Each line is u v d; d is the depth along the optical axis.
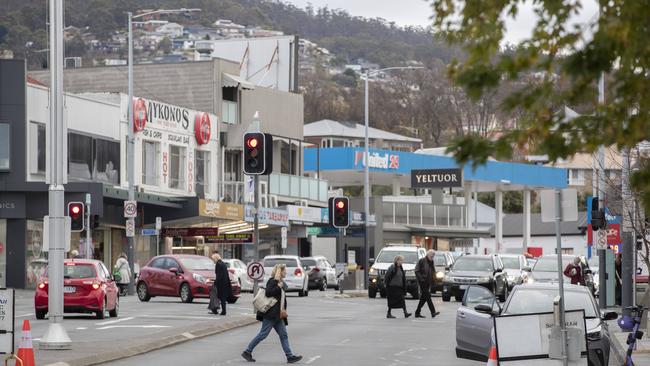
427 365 31.31
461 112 174.12
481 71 12.62
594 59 12.31
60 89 33.44
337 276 74.44
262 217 88.62
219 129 95.38
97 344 34.66
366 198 91.06
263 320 31.91
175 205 80.56
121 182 80.88
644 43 12.42
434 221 125.06
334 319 49.56
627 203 42.22
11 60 70.31
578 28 12.79
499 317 23.84
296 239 108.81
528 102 12.91
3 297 26.92
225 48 113.19
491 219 163.75
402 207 120.38
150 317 47.69
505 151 12.98
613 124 13.10
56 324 33.12
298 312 54.69
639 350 34.91
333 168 114.56
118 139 80.69
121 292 68.12
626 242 47.41
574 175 151.12
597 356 27.52
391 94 192.88
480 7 13.15
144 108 82.75
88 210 62.00
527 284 30.61
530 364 23.70
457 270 65.88
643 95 12.93
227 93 97.75
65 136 33.91
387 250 72.38
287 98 106.00
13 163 70.00
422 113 184.25
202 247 91.88
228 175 98.19
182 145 89.31
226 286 49.47
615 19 12.27
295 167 108.19
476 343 30.72
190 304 58.28
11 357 27.06
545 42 12.76
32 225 71.50
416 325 46.00
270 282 32.19
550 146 13.07
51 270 33.22
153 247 84.06
